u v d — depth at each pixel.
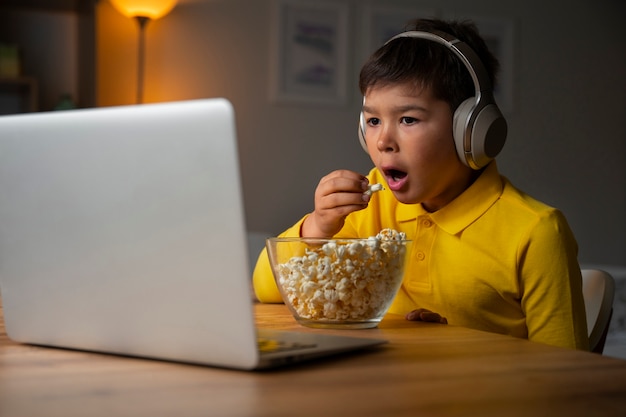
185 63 4.19
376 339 0.77
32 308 0.73
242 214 0.58
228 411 0.49
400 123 1.10
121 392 0.54
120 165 0.63
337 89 4.43
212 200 0.59
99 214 0.65
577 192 4.85
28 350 0.72
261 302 1.23
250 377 0.60
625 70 4.95
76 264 0.68
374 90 1.11
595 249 4.89
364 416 0.48
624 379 0.60
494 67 1.26
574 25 4.85
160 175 0.61
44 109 4.03
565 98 4.82
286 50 4.34
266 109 4.32
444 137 1.10
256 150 4.31
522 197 1.18
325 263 0.89
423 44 1.11
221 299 0.60
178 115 0.59
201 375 0.60
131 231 0.64
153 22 4.14
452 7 4.63
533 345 0.77
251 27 4.29
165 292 0.63
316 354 0.66
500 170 4.70
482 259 1.14
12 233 0.72
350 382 0.58
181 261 0.61
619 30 4.94
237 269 0.59
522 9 4.75
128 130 0.62
